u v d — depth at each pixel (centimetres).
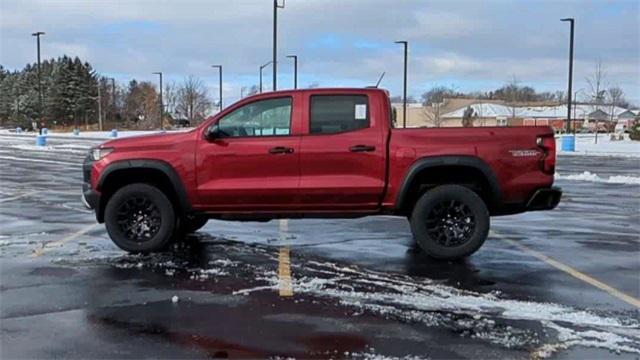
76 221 1027
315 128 737
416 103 9544
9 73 11919
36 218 1059
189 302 571
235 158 738
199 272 682
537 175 722
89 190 767
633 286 628
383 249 809
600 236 910
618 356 443
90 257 753
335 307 556
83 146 3884
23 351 452
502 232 944
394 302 571
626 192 1518
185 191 748
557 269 700
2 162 2517
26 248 805
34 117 9206
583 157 3034
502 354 446
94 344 466
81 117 9525
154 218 773
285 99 744
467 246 731
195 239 877
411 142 723
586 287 624
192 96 8300
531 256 769
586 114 8612
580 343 468
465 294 599
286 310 547
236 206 748
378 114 736
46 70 9812
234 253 780
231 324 510
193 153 744
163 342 470
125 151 755
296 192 732
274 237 894
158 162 745
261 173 738
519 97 9394
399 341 471
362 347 460
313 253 782
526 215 1129
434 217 739
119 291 606
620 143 4534
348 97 738
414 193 749
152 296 589
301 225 1002
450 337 480
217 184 741
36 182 1709
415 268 704
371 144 726
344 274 675
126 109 9869
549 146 726
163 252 781
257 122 747
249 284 632
